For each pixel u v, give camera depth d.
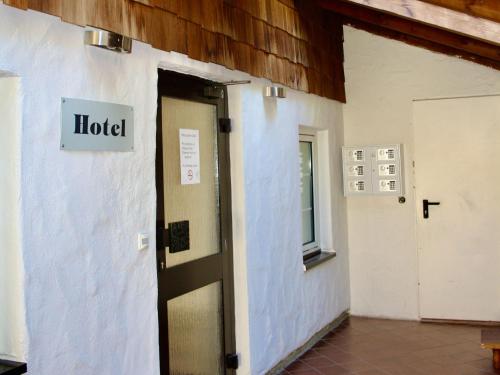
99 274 2.54
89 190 2.49
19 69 2.14
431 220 5.63
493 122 5.45
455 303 5.57
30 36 2.19
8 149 2.18
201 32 3.30
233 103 3.88
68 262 2.37
